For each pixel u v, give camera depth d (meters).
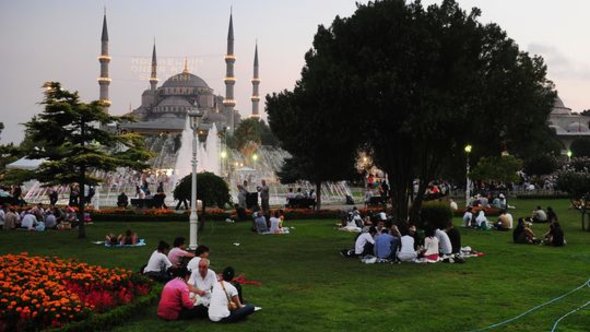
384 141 25.66
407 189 27.47
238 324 11.16
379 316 11.77
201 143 64.62
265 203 35.81
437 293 14.03
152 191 57.00
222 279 11.80
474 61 24.94
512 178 49.34
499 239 25.45
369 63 23.62
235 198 47.41
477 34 24.61
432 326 11.05
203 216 28.41
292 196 42.84
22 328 10.01
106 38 197.75
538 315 11.95
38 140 25.36
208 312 11.48
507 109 24.05
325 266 18.05
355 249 19.81
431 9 24.56
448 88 23.80
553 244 23.19
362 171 44.38
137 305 11.86
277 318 11.59
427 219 26.44
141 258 19.31
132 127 148.50
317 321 11.38
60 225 28.70
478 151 28.34
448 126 23.50
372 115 23.89
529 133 26.02
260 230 27.55
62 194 54.34
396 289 14.49
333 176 38.88
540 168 69.69
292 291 14.24
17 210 30.61
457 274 16.67
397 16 23.98
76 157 24.42
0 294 10.85
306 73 26.73
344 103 23.78
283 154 91.62
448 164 42.53
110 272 13.88
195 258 13.17
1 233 26.78
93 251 20.97
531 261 19.16
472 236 26.56
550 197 54.72
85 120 25.33
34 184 53.53
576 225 32.09
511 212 41.16
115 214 33.25
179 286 11.59
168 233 27.34
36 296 10.80
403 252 18.77
